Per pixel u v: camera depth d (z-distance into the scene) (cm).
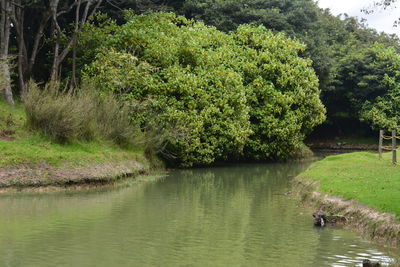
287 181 1992
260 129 2803
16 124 1892
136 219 1191
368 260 826
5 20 2370
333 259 884
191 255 902
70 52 2762
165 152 2362
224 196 1573
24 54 2659
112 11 3098
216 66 2572
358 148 4172
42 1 2852
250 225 1145
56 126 1798
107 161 1806
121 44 2452
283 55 2891
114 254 902
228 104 2472
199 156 2400
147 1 3228
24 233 1038
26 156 1609
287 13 3738
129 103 2189
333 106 4478
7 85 2206
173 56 2409
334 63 4119
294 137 2858
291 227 1130
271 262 866
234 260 875
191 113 2316
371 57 4272
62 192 1544
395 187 1292
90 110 1942
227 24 3438
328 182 1483
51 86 1933
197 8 3509
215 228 1112
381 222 1041
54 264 840
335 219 1172
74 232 1052
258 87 2788
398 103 4056
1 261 851
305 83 2928
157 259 876
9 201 1380
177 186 1788
